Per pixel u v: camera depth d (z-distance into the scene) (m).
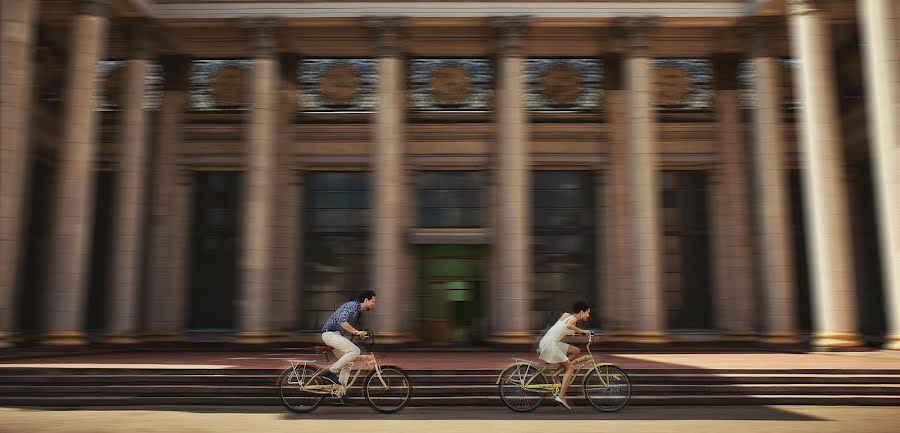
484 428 9.57
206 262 23.36
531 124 23.39
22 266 22.08
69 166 18.94
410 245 22.92
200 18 21.94
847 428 9.62
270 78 21.88
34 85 21.89
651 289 20.73
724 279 22.81
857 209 23.41
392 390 11.03
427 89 23.59
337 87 23.70
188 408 11.70
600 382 11.13
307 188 23.67
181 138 23.48
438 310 22.83
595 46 23.23
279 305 22.61
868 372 13.13
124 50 22.39
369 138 23.44
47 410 11.54
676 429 9.50
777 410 11.53
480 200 23.20
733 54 23.47
